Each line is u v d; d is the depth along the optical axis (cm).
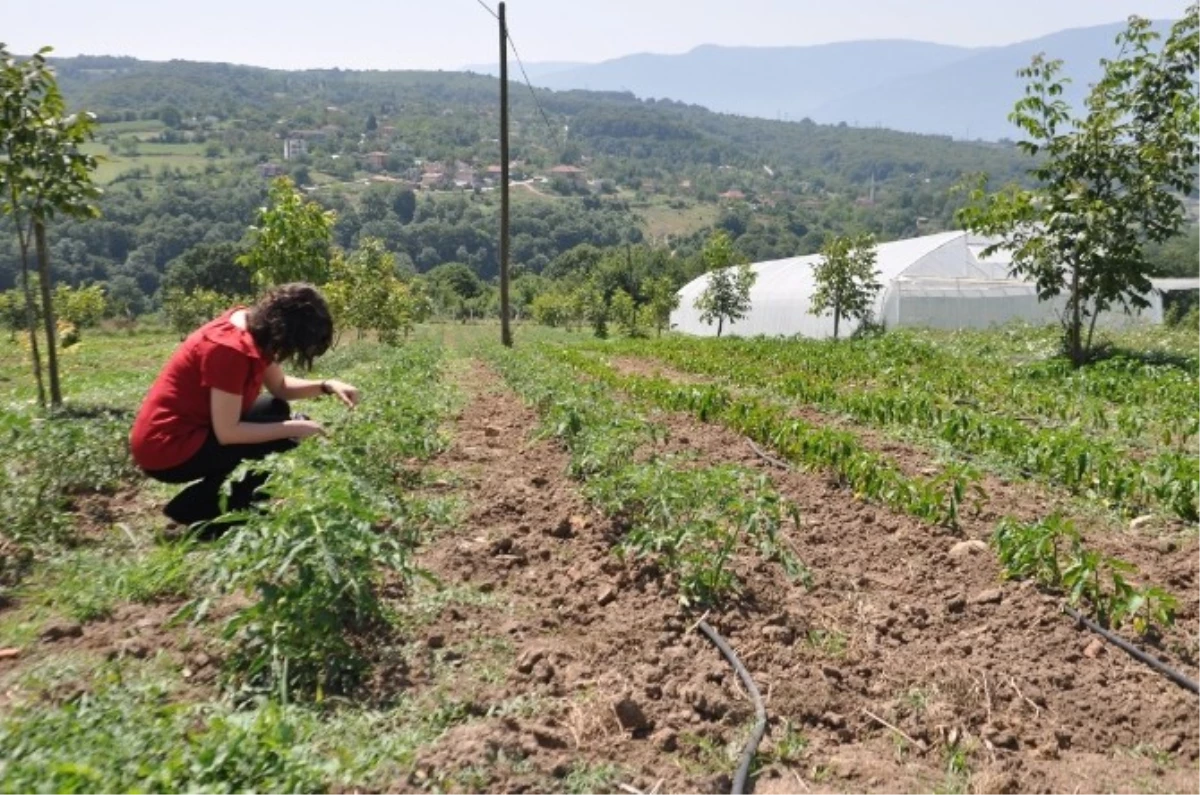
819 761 382
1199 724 423
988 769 379
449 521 649
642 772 358
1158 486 770
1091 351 1781
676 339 3003
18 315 3916
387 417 828
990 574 593
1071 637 506
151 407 558
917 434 1053
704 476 597
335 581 392
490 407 1260
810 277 3850
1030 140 1706
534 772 342
